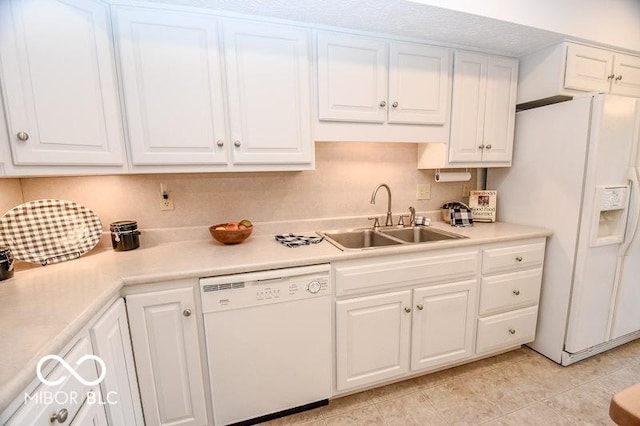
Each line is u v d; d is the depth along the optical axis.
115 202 1.61
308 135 1.54
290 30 1.44
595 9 1.73
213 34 1.33
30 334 0.73
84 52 1.15
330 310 1.43
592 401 1.57
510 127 2.01
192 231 1.73
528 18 1.55
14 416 0.59
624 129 1.67
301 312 1.38
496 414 1.50
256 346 1.33
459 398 1.61
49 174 1.11
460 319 1.71
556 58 1.77
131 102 1.27
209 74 1.35
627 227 1.78
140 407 1.22
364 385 1.58
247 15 1.37
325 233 1.91
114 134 1.25
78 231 1.44
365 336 1.52
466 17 1.45
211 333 1.26
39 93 1.05
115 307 1.08
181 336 1.24
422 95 1.72
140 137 1.30
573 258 1.76
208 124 1.38
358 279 1.45
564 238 1.80
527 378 1.75
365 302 1.49
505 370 1.83
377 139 1.68
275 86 1.45
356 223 2.05
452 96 1.80
